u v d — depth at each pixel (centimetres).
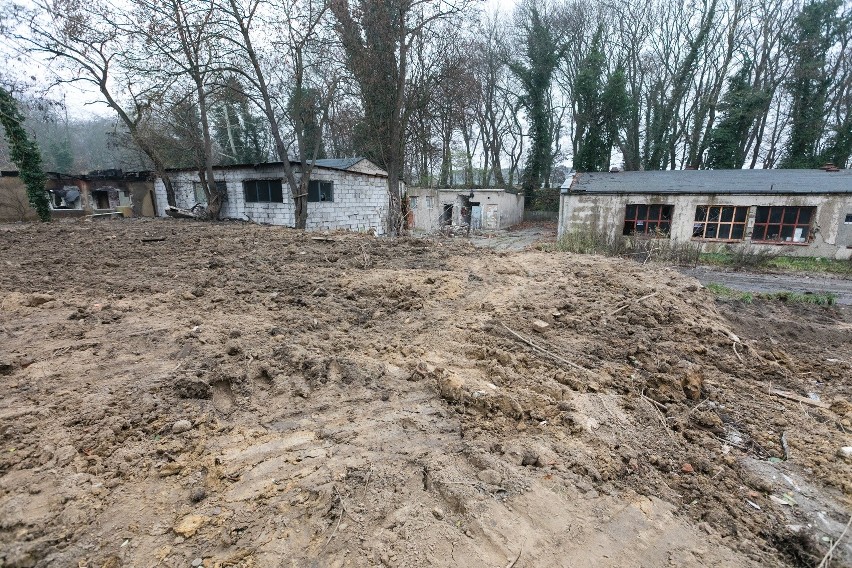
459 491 231
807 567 208
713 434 312
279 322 440
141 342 375
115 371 325
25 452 236
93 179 1884
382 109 1705
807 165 2456
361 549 195
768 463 282
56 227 1164
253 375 336
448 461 256
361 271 661
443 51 1688
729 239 1595
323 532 203
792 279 1144
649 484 254
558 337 446
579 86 2820
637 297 575
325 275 627
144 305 466
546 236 2188
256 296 519
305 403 309
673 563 202
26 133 1505
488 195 2486
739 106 2483
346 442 268
